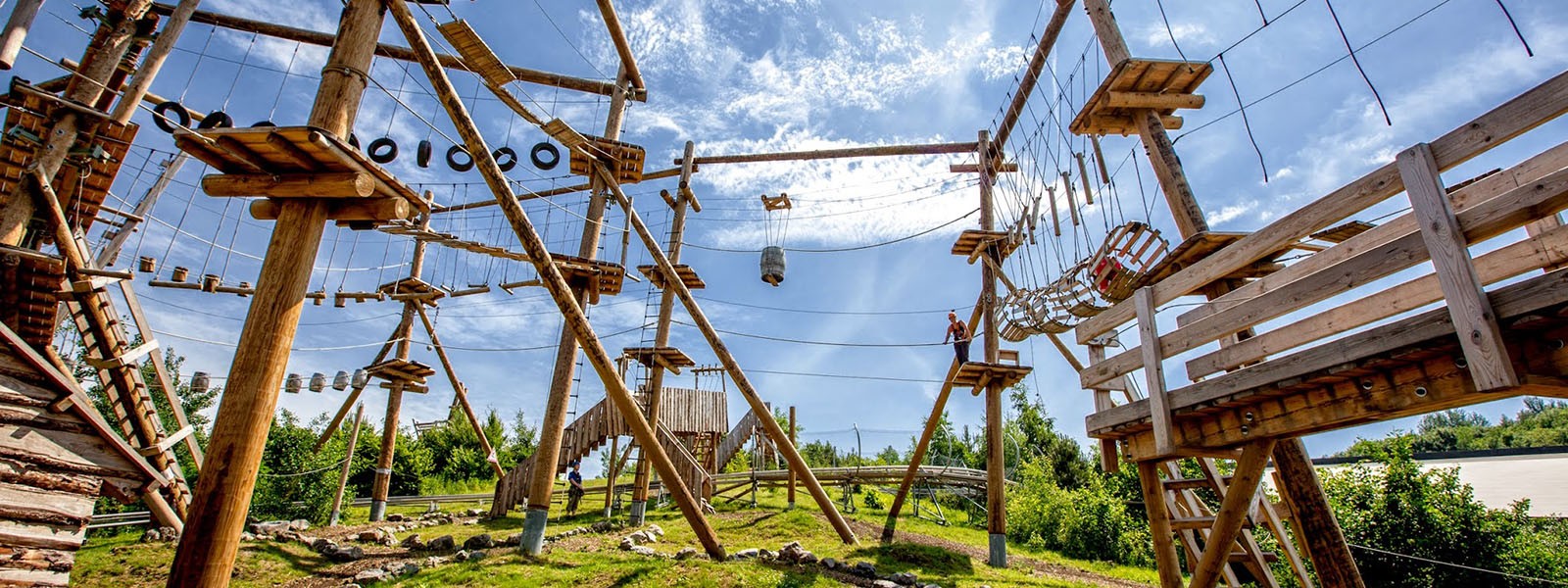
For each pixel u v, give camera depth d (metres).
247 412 6.74
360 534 15.92
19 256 10.63
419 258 21.92
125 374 12.44
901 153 20.67
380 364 20.83
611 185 17.33
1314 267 6.22
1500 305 4.43
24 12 10.99
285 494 20.98
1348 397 5.62
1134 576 18.47
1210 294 8.91
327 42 17.86
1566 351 4.27
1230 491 6.90
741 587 11.31
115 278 12.09
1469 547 16.28
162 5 16.70
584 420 23.19
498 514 21.92
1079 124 10.91
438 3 11.81
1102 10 10.63
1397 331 5.02
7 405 7.79
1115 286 10.88
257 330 7.04
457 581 11.56
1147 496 8.60
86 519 8.15
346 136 7.74
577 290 16.19
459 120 9.68
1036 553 23.31
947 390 19.05
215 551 6.36
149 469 8.92
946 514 31.28
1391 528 17.27
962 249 18.28
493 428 45.59
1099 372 8.70
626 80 18.36
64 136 11.73
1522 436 68.00
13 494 7.62
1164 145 10.01
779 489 31.06
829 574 12.94
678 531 18.39
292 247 7.43
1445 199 4.79
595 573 11.93
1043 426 42.06
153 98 13.88
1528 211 4.35
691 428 27.50
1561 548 17.17
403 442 38.91
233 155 7.20
